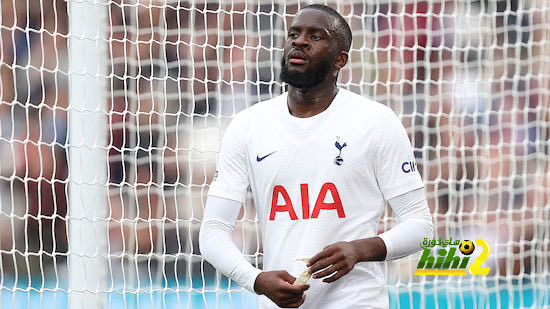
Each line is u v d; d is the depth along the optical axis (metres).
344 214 11.00
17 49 25.22
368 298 10.97
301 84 11.11
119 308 20.94
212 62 24.25
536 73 24.27
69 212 18.34
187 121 23.73
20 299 22.81
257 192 11.48
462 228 21.92
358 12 23.64
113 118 23.12
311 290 11.01
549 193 21.12
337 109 11.34
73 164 17.78
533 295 20.38
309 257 10.90
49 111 25.08
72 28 17.89
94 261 17.33
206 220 11.55
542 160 22.41
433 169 23.70
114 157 22.89
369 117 11.26
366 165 11.11
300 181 11.09
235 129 11.69
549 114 22.78
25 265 24.27
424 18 25.19
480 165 23.70
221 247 11.31
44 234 24.62
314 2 21.81
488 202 22.06
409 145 11.38
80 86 17.89
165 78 19.02
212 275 23.70
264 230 11.44
